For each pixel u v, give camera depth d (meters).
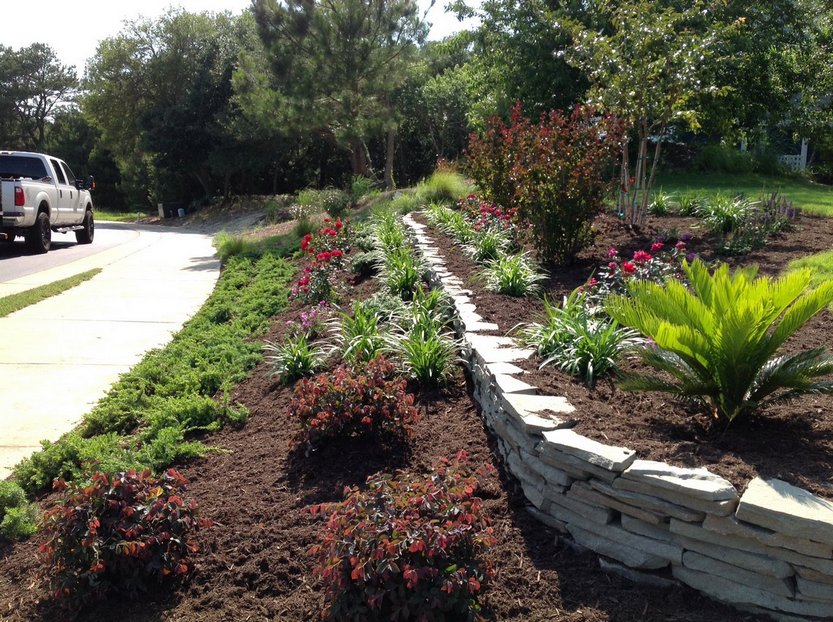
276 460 4.28
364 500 2.93
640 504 2.89
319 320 6.84
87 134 59.53
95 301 9.60
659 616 2.73
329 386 4.28
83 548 3.03
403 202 14.93
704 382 3.50
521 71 16.59
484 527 3.03
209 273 12.40
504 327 5.38
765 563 2.62
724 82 15.73
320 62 22.36
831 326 4.96
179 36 38.81
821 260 6.54
